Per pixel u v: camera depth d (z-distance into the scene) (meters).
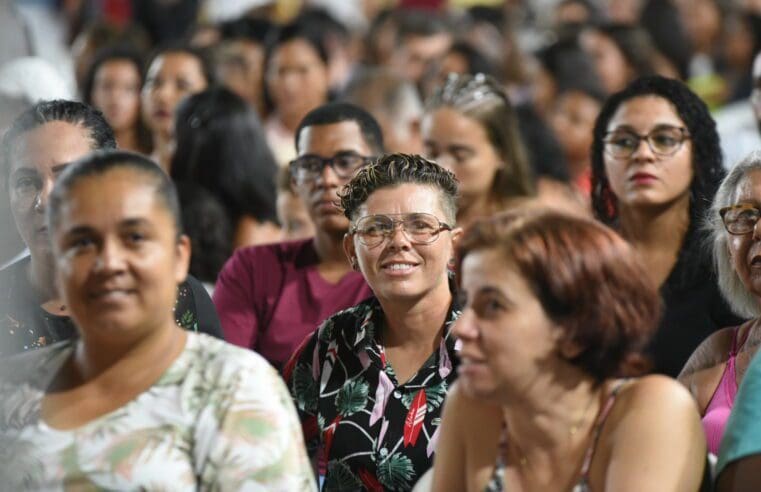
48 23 22.67
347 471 7.45
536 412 5.79
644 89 9.69
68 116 7.29
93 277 5.60
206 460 5.61
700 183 9.60
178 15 22.19
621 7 22.88
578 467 5.85
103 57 14.73
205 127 11.48
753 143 14.93
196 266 10.86
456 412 6.26
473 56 16.88
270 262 9.64
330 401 7.59
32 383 5.88
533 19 23.09
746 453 6.10
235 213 11.42
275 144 15.60
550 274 5.55
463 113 11.34
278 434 5.67
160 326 5.75
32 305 7.19
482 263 5.64
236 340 9.41
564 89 16.06
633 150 9.58
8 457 5.69
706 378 7.53
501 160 11.48
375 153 9.74
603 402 5.86
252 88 16.62
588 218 5.84
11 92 11.41
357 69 18.12
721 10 20.89
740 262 7.43
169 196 5.79
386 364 7.57
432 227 7.43
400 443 7.38
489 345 5.61
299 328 9.38
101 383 5.75
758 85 11.95
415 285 7.40
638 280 5.68
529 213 5.78
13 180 7.16
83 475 5.58
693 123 9.58
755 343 7.38
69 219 5.62
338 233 9.48
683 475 5.74
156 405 5.66
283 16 22.67
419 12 19.55
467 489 6.20
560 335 5.65
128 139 14.68
